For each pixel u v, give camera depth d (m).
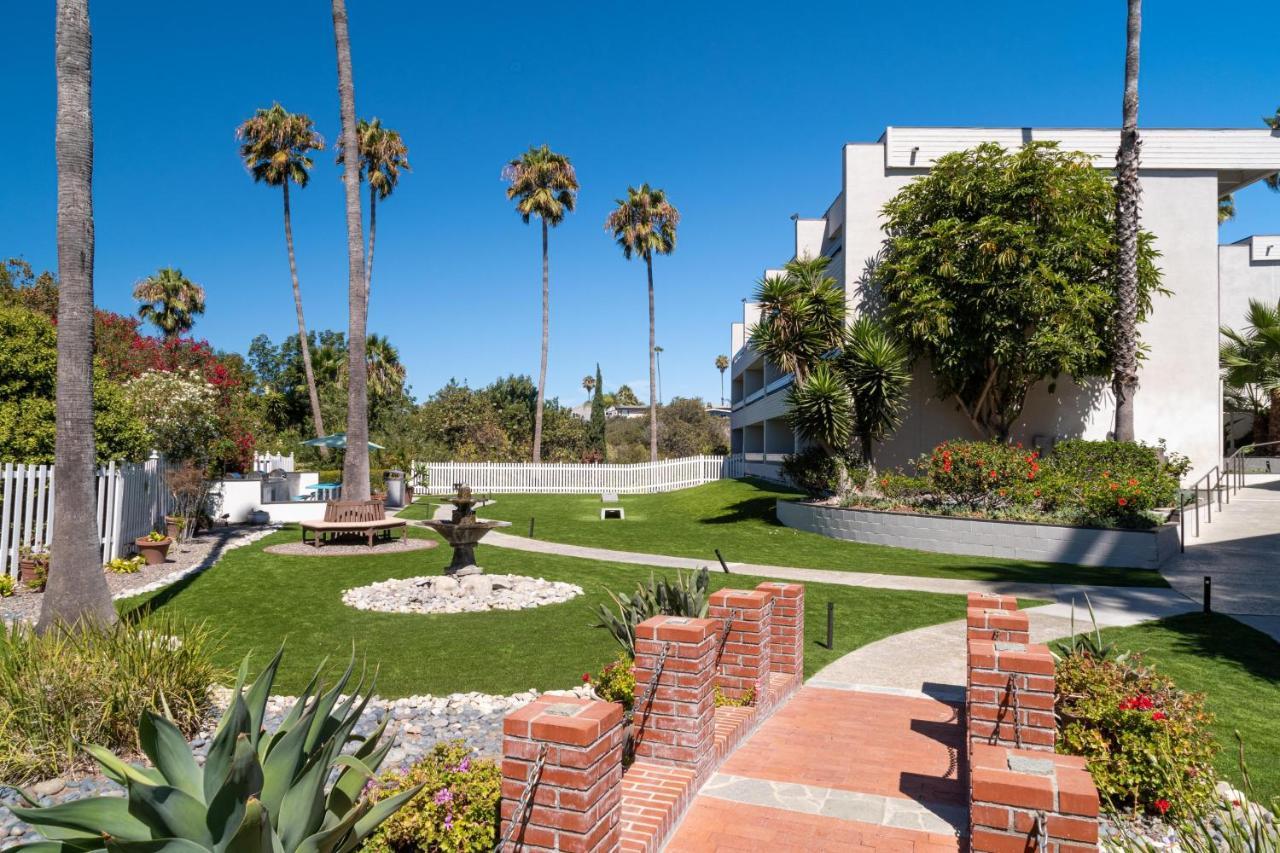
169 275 40.22
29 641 5.89
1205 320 23.64
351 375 18.92
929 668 8.63
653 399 41.72
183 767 2.86
